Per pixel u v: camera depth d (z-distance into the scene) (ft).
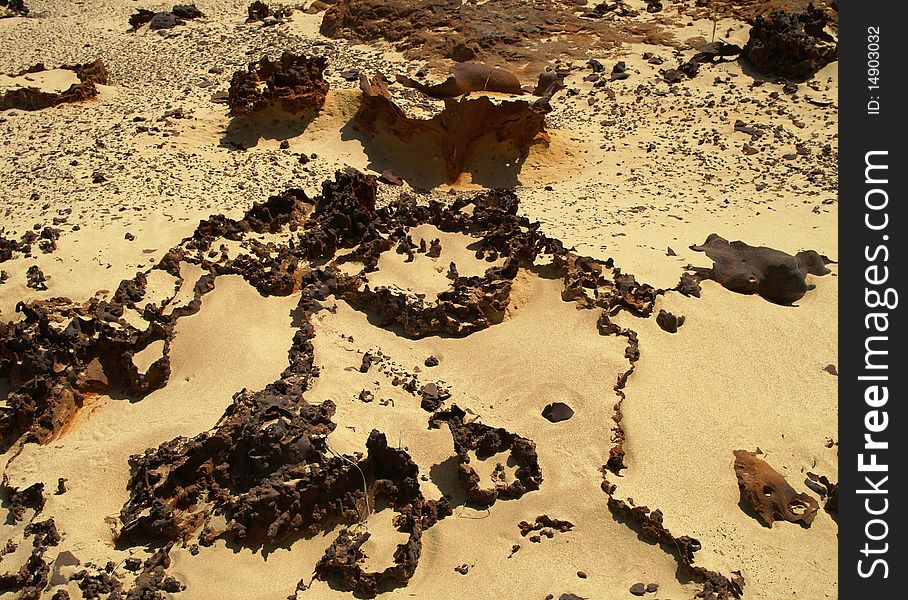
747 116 67.56
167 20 88.79
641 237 50.06
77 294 43.37
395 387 37.70
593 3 87.15
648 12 85.51
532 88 70.13
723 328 42.16
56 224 49.80
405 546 30.45
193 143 61.82
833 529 33.01
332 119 65.16
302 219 49.80
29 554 31.27
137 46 83.66
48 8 102.06
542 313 42.14
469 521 32.01
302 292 42.55
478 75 65.92
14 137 62.95
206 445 33.04
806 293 45.55
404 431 35.01
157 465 33.09
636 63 75.00
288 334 41.16
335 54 76.28
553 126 65.87
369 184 49.42
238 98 63.46
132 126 63.67
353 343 40.37
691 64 73.31
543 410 36.40
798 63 71.67
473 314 41.29
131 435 35.81
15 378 39.58
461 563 30.60
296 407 34.09
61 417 37.86
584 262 43.98
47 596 29.60
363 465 32.04
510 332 41.16
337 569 30.17
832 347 41.55
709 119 67.36
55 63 80.38
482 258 44.93
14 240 47.88
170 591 29.53
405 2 81.61
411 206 48.96
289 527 31.04
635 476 34.01
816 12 73.97
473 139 60.80
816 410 38.11
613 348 39.73
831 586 30.55
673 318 41.45
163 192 54.19
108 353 39.96
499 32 77.87
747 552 31.55
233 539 30.89
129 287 42.32
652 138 65.16
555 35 79.51
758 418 37.40
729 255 46.52
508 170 61.00
